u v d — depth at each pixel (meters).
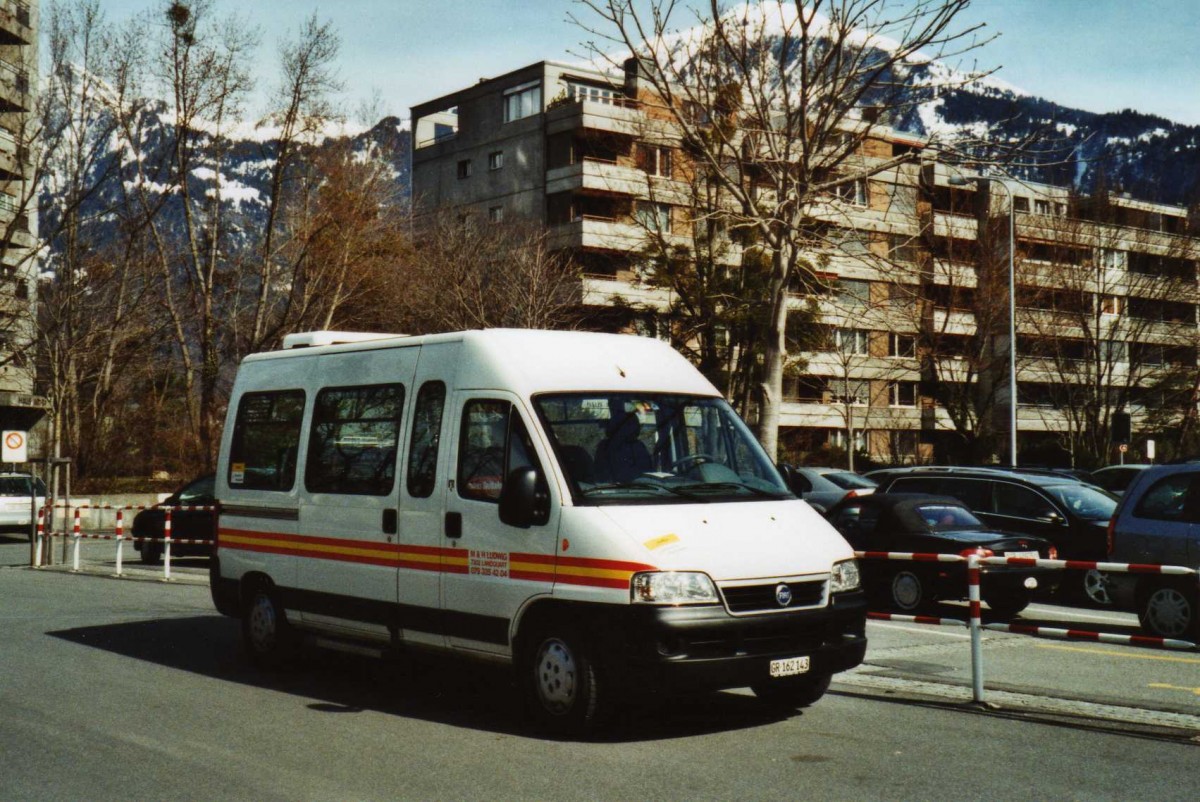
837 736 7.84
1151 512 12.68
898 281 19.33
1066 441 56.34
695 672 7.42
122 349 48.59
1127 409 55.12
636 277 45.38
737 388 45.22
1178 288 52.28
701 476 8.47
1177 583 12.30
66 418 44.53
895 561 14.50
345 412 10.04
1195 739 7.69
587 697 7.70
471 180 61.69
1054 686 9.63
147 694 9.51
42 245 39.19
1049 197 48.66
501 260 45.06
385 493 9.36
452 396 8.95
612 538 7.64
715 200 36.59
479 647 8.48
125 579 19.69
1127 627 13.42
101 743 7.77
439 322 44.47
